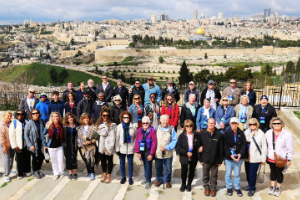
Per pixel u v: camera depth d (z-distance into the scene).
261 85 22.27
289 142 6.56
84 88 10.26
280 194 6.80
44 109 9.18
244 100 8.13
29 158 8.01
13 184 7.52
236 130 6.66
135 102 8.65
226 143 6.70
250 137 6.68
